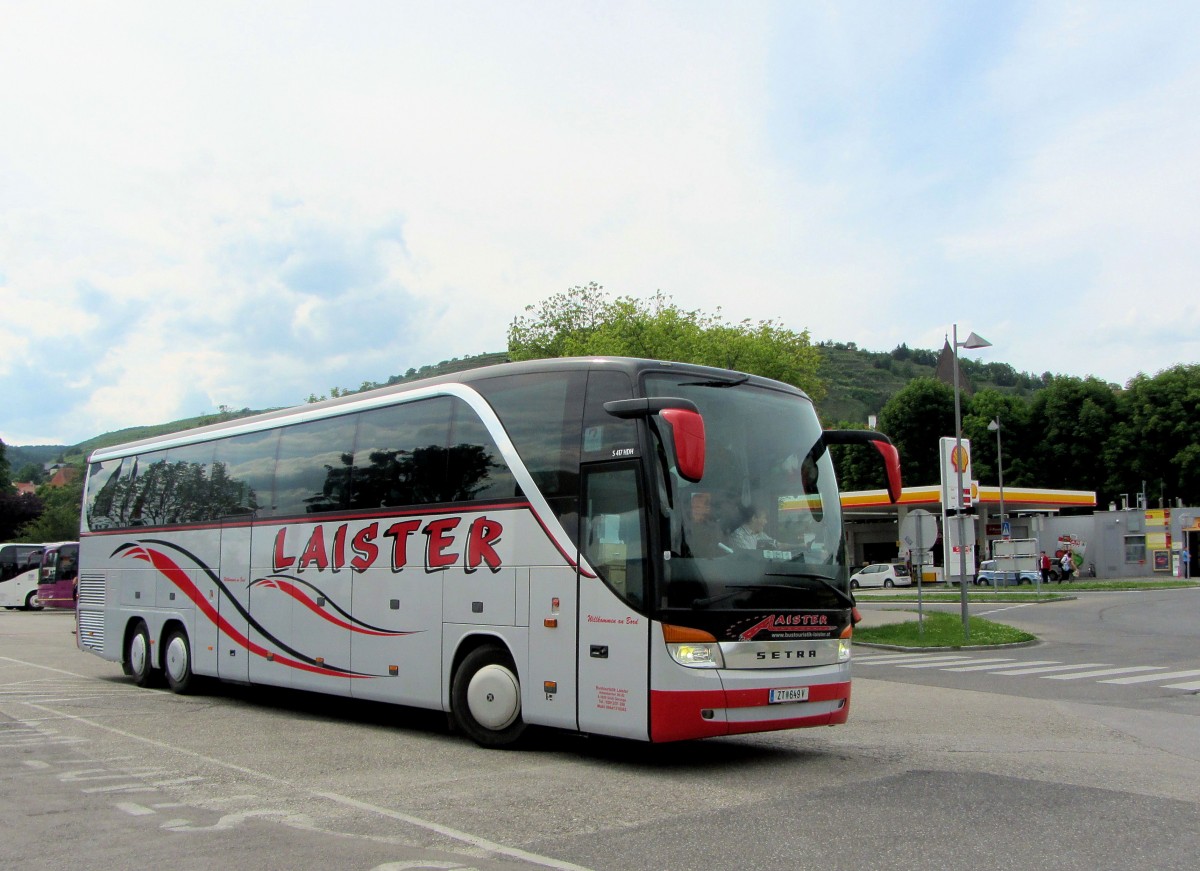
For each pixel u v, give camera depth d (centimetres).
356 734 1184
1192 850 648
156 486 1712
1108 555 7081
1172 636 2748
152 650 1669
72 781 889
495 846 654
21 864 622
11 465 9225
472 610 1067
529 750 1049
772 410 1019
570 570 966
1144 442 8056
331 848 648
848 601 999
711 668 888
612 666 916
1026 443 8712
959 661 2225
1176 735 1193
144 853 643
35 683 1784
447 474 1123
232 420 1574
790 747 1080
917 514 2566
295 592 1343
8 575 5331
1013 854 638
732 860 622
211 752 1052
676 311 4516
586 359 1008
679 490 917
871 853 639
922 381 8838
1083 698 1592
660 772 926
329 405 1347
